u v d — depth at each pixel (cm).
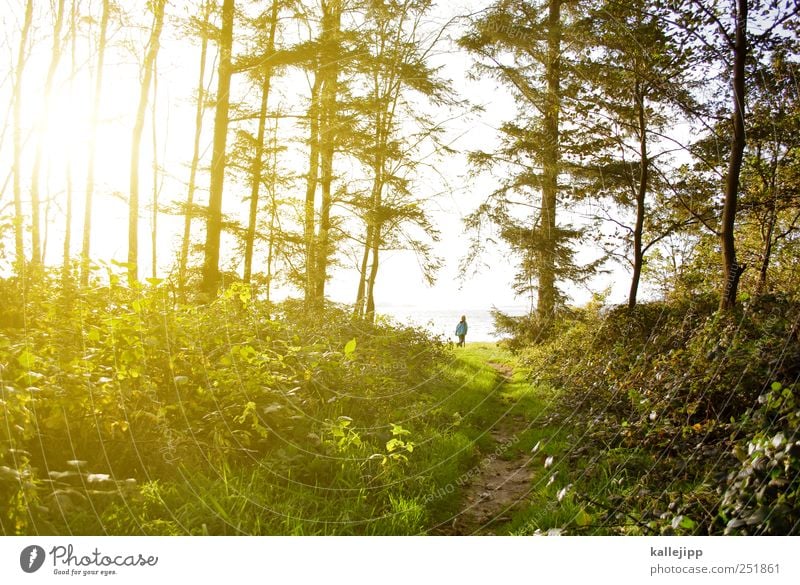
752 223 1083
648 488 387
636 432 482
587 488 438
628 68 1009
